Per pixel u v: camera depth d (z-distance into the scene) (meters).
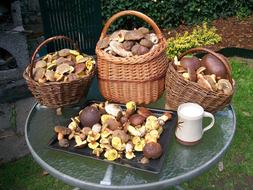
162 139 0.80
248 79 2.02
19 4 1.74
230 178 1.31
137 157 0.74
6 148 1.46
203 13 2.96
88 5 2.06
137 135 0.78
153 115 0.87
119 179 0.71
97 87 1.08
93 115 0.82
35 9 1.85
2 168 1.36
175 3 2.79
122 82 0.89
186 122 0.77
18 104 1.82
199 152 0.79
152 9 2.71
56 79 0.86
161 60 0.90
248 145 1.47
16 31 1.78
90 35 2.17
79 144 0.77
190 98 0.84
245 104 1.77
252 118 1.65
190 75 0.83
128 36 0.88
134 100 0.92
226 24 2.96
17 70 1.87
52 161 0.78
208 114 0.80
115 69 0.88
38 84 0.84
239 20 3.04
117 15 0.91
